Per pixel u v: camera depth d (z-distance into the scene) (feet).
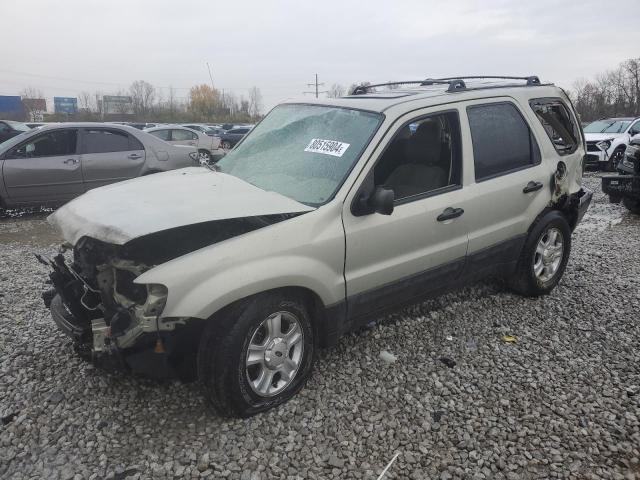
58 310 11.37
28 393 11.30
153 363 9.78
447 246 13.25
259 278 9.86
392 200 10.92
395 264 12.22
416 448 9.77
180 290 9.27
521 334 14.32
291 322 10.86
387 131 12.08
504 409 10.97
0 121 59.57
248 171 13.33
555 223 16.38
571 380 12.05
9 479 8.89
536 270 16.26
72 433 10.06
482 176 14.07
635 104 187.52
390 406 11.00
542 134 16.03
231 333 9.84
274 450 9.65
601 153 55.16
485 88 15.07
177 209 10.12
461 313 15.53
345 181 11.42
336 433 10.12
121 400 11.07
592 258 21.35
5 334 14.03
